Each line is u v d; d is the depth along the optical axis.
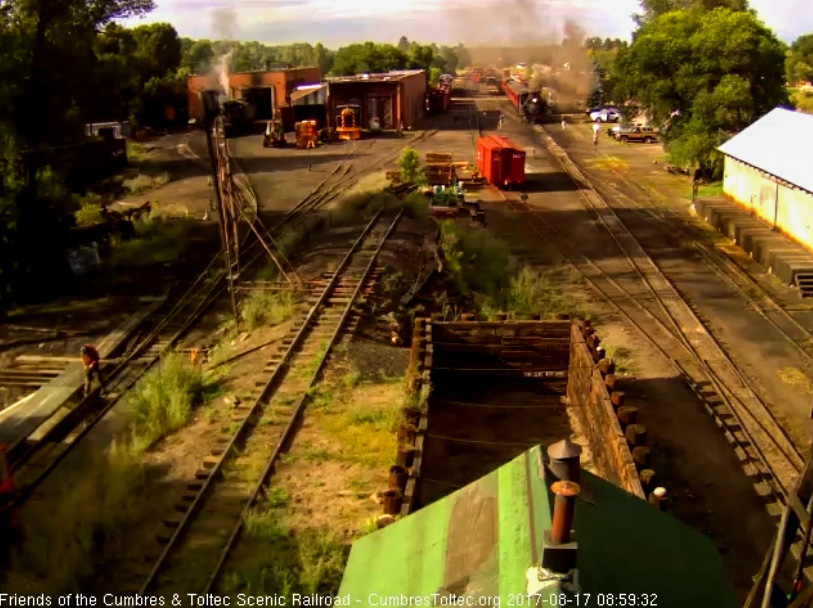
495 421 15.25
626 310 21.48
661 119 45.03
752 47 40.25
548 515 5.05
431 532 5.87
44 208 24.53
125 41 59.81
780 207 27.20
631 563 5.24
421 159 47.09
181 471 12.31
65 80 25.83
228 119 61.00
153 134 62.78
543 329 16.42
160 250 27.45
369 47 95.12
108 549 10.39
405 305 20.94
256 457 12.45
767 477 12.97
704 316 20.92
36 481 12.95
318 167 45.38
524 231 30.70
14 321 21.41
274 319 19.05
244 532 10.41
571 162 47.66
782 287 23.38
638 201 36.28
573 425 15.11
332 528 10.55
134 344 19.55
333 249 24.52
